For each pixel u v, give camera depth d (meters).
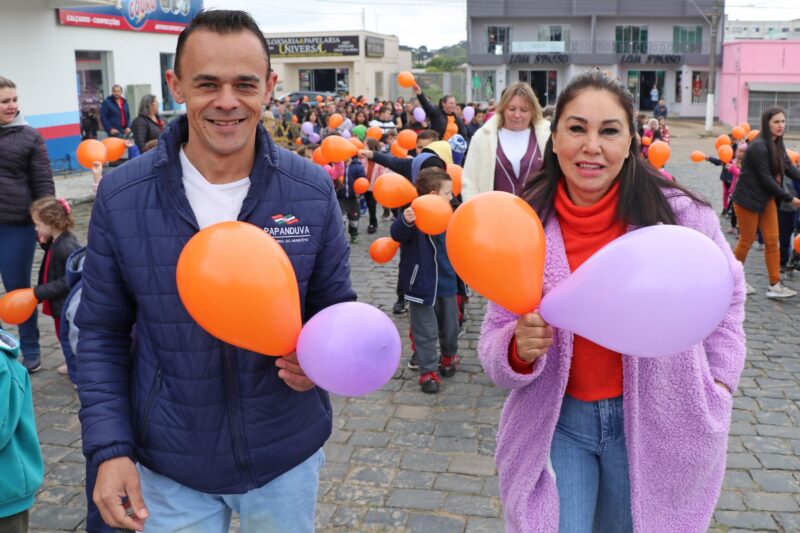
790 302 7.20
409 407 4.73
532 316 1.93
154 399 1.98
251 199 1.99
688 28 47.56
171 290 1.94
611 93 2.01
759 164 6.96
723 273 1.75
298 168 2.06
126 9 18.20
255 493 2.08
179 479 2.01
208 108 1.86
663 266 1.72
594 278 1.78
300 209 2.04
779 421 4.50
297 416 2.08
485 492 3.66
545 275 2.10
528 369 2.11
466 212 1.95
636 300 1.72
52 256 4.80
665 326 1.72
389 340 1.79
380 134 10.70
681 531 2.14
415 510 3.50
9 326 6.43
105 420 1.92
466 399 4.86
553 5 47.75
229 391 1.97
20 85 15.01
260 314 1.74
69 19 16.19
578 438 2.15
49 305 4.80
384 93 55.50
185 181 2.01
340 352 1.74
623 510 2.18
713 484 2.16
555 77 49.41
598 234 2.12
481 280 1.93
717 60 46.75
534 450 2.15
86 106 17.56
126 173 1.99
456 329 5.18
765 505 3.54
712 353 2.13
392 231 4.86
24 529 2.32
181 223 1.95
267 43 1.94
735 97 41.97
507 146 5.22
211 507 2.09
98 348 2.00
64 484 3.76
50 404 4.74
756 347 5.89
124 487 1.88
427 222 4.38
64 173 15.81
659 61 47.66
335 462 3.98
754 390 5.00
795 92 40.66
